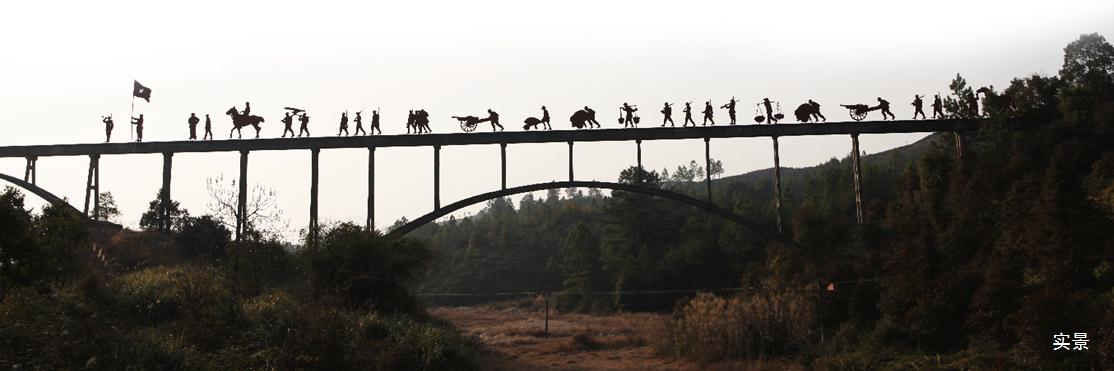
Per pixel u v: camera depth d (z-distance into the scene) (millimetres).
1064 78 39688
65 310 17531
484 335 46750
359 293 30109
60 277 17297
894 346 27344
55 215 15695
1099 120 33719
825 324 31750
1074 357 20125
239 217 27906
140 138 36562
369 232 32000
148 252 32344
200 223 36688
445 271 95750
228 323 19953
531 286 92625
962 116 40969
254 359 17172
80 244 16750
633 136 34875
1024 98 37531
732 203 94500
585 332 45281
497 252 101062
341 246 30688
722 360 31578
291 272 28844
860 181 34938
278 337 18875
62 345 15273
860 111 34875
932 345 26234
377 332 22453
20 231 14578
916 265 28984
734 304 33625
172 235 35875
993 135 35375
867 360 26188
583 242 77312
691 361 32812
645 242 76625
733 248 68875
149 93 37938
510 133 34844
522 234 106375
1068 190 26953
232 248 27031
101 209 36500
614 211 77938
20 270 14984
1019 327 22125
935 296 26781
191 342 18219
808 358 29156
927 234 30344
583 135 34781
